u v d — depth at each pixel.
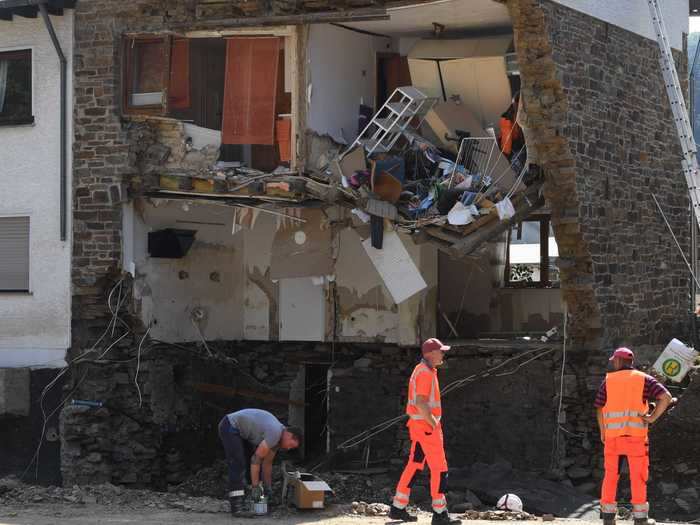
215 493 19.25
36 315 19.89
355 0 18.33
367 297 20.61
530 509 16.66
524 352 19.00
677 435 17.55
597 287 18.80
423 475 19.09
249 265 21.88
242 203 19.70
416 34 20.20
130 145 19.25
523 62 17.80
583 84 18.75
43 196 19.89
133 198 19.47
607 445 12.59
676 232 22.39
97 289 19.47
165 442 20.00
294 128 18.53
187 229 20.52
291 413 21.55
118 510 15.39
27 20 20.03
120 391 19.45
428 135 19.62
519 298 21.61
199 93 19.77
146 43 19.31
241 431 14.38
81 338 19.52
